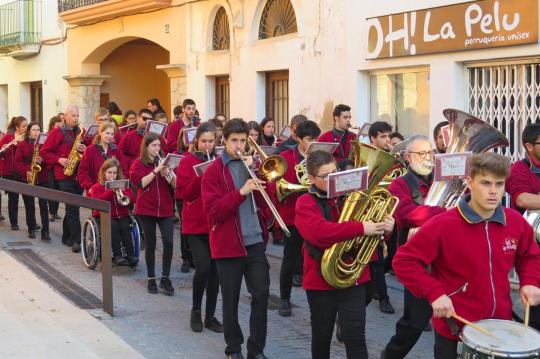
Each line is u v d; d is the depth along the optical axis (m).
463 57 11.34
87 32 22.72
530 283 4.52
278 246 12.23
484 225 4.48
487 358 4.07
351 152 10.27
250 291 6.66
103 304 8.41
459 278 4.55
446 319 4.58
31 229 12.98
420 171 6.53
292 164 8.60
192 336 7.61
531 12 10.26
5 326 7.11
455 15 11.32
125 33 20.86
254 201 6.71
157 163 9.21
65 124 12.64
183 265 10.60
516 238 4.54
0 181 9.34
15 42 25.55
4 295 8.42
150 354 7.05
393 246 8.18
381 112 13.22
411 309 6.10
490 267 4.48
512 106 10.87
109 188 10.11
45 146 12.42
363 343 5.67
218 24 17.64
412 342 6.21
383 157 5.99
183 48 18.61
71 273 10.41
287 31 15.39
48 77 25.20
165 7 19.09
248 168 6.55
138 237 10.48
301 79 14.76
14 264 10.12
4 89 29.27
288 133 12.44
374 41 12.84
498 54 10.81
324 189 5.65
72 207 11.77
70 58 23.73
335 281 5.55
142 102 24.27
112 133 11.27
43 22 25.16
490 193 4.35
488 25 10.84
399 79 12.82
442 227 4.52
